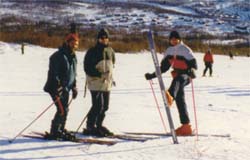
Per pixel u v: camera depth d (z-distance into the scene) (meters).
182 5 132.12
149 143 6.98
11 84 17.86
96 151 6.45
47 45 48.50
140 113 10.61
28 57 37.72
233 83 21.55
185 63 7.74
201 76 26.36
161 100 13.82
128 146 6.78
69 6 107.12
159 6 126.12
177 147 6.71
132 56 43.81
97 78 7.40
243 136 7.91
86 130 7.56
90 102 12.68
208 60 26.12
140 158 6.09
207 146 6.80
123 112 10.67
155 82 20.44
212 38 78.06
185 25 96.81
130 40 59.31
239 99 15.12
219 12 124.12
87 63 7.40
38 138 7.18
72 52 6.96
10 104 11.85
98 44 7.43
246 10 129.00
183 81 7.74
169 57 7.79
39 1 110.62
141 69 29.23
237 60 46.75
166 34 78.38
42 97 13.80
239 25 101.94
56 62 6.83
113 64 7.64
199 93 16.64
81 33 63.88
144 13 108.31
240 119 10.38
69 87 6.98
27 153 6.26
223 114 11.18
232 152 6.45
